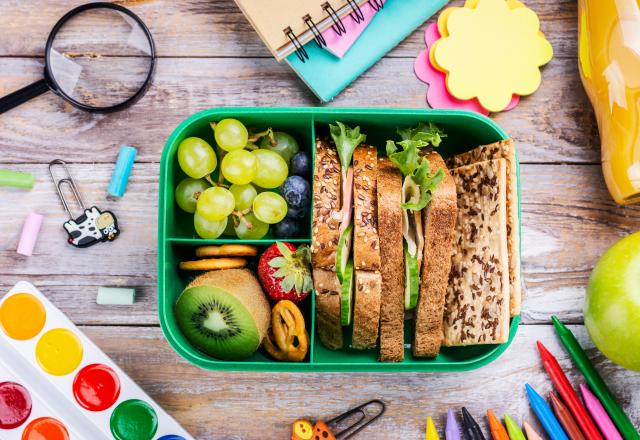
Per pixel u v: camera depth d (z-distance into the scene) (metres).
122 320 1.20
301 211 1.11
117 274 1.20
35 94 1.17
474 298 1.07
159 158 1.21
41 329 1.11
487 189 1.06
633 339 1.04
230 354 1.11
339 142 1.06
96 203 1.21
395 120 1.09
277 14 1.10
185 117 1.22
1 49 1.21
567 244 1.23
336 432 1.20
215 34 1.22
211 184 1.12
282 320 1.07
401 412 1.21
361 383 1.21
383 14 1.17
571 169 1.23
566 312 1.22
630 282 1.04
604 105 1.11
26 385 1.11
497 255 1.03
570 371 1.22
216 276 1.05
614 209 1.23
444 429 1.21
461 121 1.09
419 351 1.09
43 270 1.21
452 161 1.16
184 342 1.08
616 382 1.22
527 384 1.20
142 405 1.12
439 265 1.04
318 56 1.16
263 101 1.22
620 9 1.04
